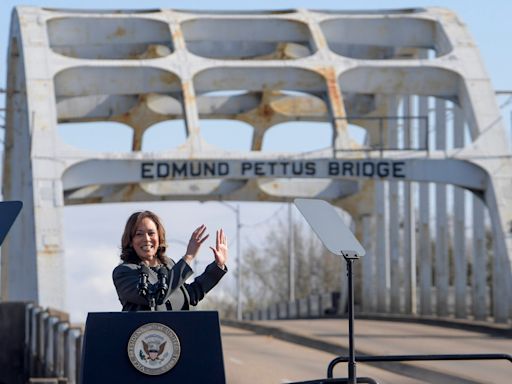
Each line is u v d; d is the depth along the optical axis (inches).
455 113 4023.1
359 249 720.3
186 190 4411.9
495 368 2182.6
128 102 4569.4
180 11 4030.5
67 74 3740.2
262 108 4805.6
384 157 3479.3
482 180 3531.0
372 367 2388.0
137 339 672.4
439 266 4101.9
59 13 3914.9
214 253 720.3
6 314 2637.8
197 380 674.8
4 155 4097.0
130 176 3420.3
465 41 3917.3
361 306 4933.6
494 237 3486.7
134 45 4156.0
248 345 3043.8
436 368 2170.3
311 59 3843.5
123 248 726.5
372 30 4069.9
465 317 3966.5
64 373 1998.0
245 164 3417.8
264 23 4025.6
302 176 3425.2
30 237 3444.9
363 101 4662.9
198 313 678.5
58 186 3361.2
